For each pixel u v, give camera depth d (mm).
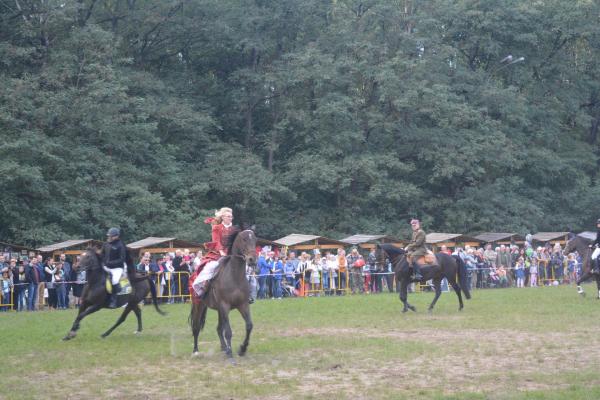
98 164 41406
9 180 35938
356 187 50062
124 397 10625
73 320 21609
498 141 49812
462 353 13906
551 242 46531
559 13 55469
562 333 16594
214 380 11680
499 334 16609
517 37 54094
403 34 49688
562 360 13078
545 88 57188
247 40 48688
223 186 45375
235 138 53750
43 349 15328
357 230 48312
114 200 41344
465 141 50500
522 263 38906
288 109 49125
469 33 54875
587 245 26484
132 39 49500
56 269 28516
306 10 49562
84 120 40625
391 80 47344
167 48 52062
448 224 50188
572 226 55062
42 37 43594
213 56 54031
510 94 51844
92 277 16500
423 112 48719
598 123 61688
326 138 48938
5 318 22844
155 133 47531
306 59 47219
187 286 30375
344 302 26656
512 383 11172
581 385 10883
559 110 57594
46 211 38500
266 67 50656
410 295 30547
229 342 13242
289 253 34719
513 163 51688
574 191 55938
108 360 13734
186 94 50281
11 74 41500
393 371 12234
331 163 47438
